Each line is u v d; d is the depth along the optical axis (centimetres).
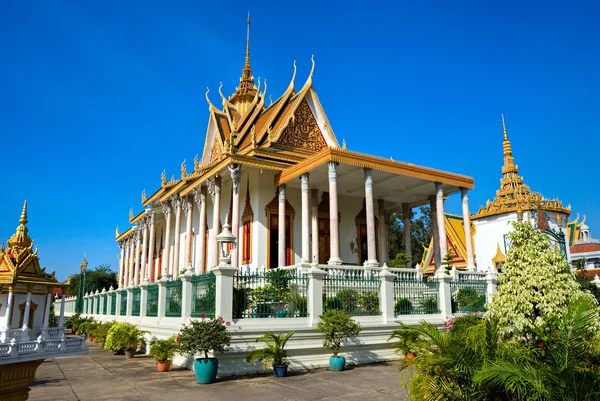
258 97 3388
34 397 1013
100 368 1462
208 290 1334
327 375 1219
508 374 584
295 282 1412
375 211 2838
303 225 2158
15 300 920
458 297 1778
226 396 972
